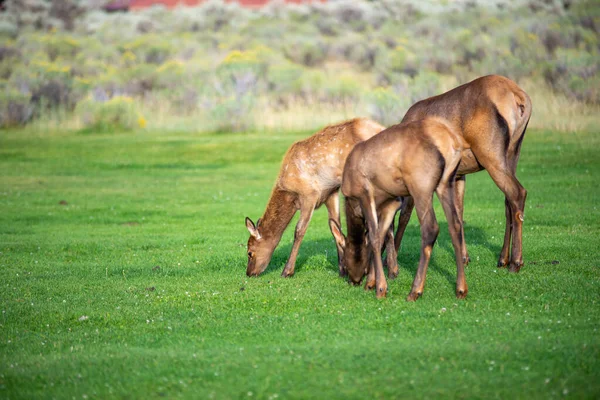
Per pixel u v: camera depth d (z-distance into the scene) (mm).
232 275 37750
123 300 33031
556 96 105250
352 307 29812
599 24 147750
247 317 29375
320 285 34312
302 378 21859
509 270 34469
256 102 121625
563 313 27375
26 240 49125
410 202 35438
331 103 126000
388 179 29516
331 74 165000
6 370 23984
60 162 91812
